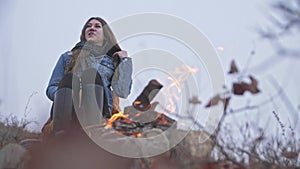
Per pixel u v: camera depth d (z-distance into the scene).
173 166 1.98
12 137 3.12
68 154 2.23
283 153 2.44
